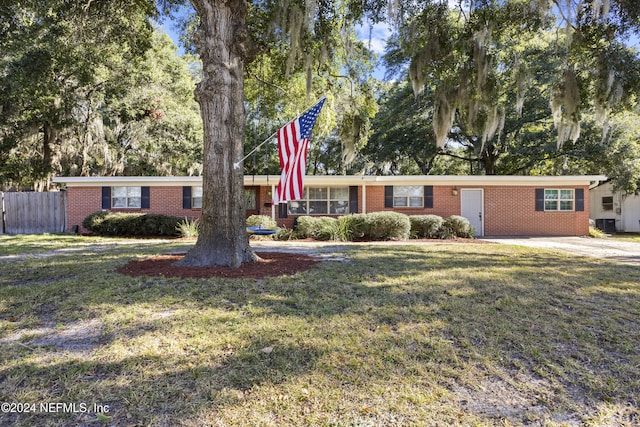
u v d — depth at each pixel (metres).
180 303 3.98
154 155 21.06
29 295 4.32
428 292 4.50
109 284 4.75
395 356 2.78
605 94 7.30
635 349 2.97
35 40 10.76
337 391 2.34
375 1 7.64
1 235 13.15
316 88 10.73
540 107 16.23
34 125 16.17
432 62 8.04
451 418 2.10
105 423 2.03
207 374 2.51
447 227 12.84
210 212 5.96
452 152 23.17
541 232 14.45
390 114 18.86
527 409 2.20
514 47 12.27
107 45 10.14
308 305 3.96
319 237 12.33
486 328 3.35
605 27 6.98
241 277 5.10
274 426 2.01
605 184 20.17
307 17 6.87
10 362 2.67
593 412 2.19
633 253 8.80
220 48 5.78
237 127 6.07
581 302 4.16
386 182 14.60
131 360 2.69
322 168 28.50
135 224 13.03
